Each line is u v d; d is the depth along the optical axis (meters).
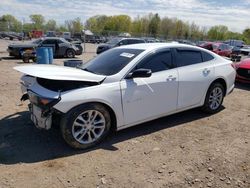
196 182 3.29
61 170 3.46
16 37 39.72
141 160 3.75
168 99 4.76
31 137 4.36
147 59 4.55
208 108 5.60
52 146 4.07
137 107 4.38
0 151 3.89
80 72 4.11
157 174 3.42
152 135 4.57
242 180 3.35
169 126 4.99
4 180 3.22
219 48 21.88
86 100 3.84
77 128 3.92
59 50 18.89
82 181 3.24
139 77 4.21
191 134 4.67
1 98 6.57
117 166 3.58
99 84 4.04
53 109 3.74
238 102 6.90
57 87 3.88
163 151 4.02
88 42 47.56
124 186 3.17
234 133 4.78
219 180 3.34
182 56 5.08
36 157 3.75
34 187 3.11
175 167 3.59
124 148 4.08
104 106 4.07
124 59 4.54
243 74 8.83
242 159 3.84
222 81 5.77
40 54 12.88
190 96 5.12
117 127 4.25
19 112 5.53
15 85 8.17
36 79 4.23
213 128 4.98
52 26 81.50
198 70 5.22
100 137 4.12
